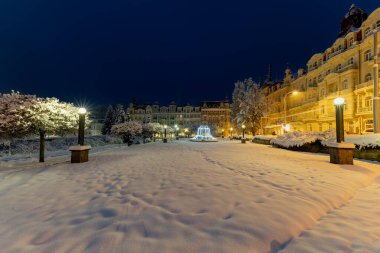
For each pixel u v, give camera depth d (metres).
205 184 5.53
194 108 90.44
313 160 10.77
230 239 2.91
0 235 3.19
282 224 3.32
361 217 3.82
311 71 36.59
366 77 24.67
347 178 6.46
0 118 9.95
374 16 23.89
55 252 2.71
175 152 15.98
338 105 9.66
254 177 6.41
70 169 8.66
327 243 2.92
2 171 8.54
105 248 2.74
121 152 16.42
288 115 46.25
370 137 11.01
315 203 4.24
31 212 4.03
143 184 5.77
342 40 29.02
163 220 3.46
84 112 11.19
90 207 4.17
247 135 46.34
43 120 10.80
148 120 87.94
